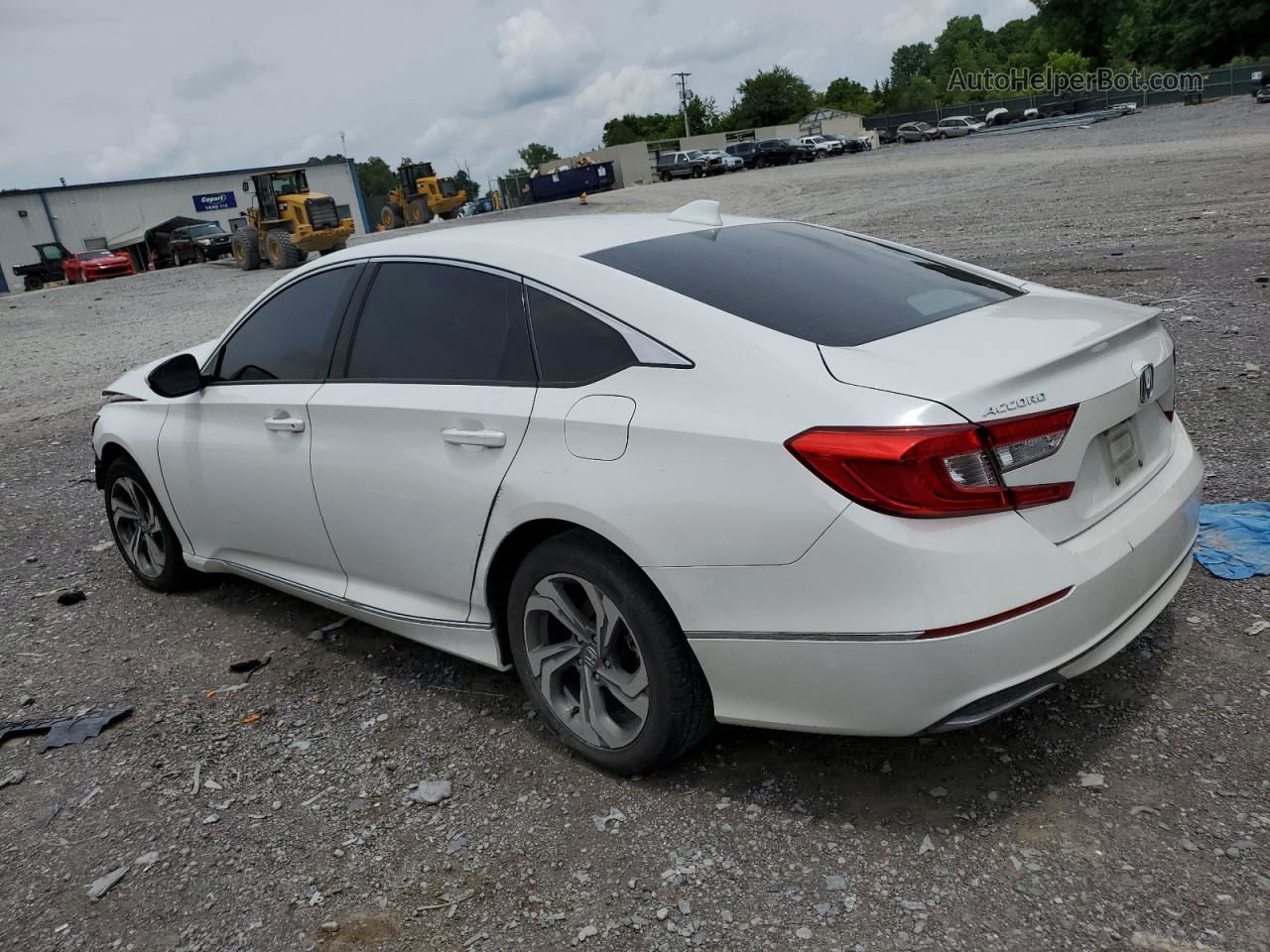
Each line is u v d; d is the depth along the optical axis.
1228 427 4.98
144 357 13.77
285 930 2.44
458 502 3.02
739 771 2.85
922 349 2.48
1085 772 2.64
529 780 2.94
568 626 2.87
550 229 3.33
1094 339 2.51
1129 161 22.97
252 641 4.12
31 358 15.31
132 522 4.76
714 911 2.33
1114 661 3.11
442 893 2.51
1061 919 2.18
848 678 2.34
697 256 3.04
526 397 2.88
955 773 2.71
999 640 2.22
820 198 26.19
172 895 2.61
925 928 2.20
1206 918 2.13
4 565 5.41
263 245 27.16
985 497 2.24
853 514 2.26
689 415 2.52
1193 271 9.09
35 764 3.32
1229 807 2.44
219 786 3.08
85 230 53.97
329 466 3.46
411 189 41.81
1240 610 3.29
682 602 2.54
